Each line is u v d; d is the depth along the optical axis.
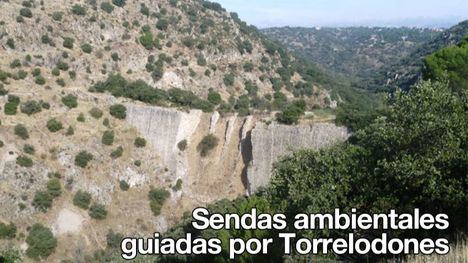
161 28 110.50
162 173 69.81
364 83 146.12
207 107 84.19
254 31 132.00
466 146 15.40
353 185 16.22
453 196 14.58
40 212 60.06
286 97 102.81
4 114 67.94
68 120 71.12
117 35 101.19
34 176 62.28
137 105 75.12
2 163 61.41
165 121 71.50
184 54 105.62
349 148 18.84
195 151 70.94
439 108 16.08
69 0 103.75
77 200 63.06
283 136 60.28
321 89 108.56
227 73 105.19
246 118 68.38
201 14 123.19
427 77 38.25
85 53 92.25
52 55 85.81
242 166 66.06
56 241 58.19
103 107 76.06
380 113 50.34
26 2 94.31
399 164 15.15
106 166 67.75
